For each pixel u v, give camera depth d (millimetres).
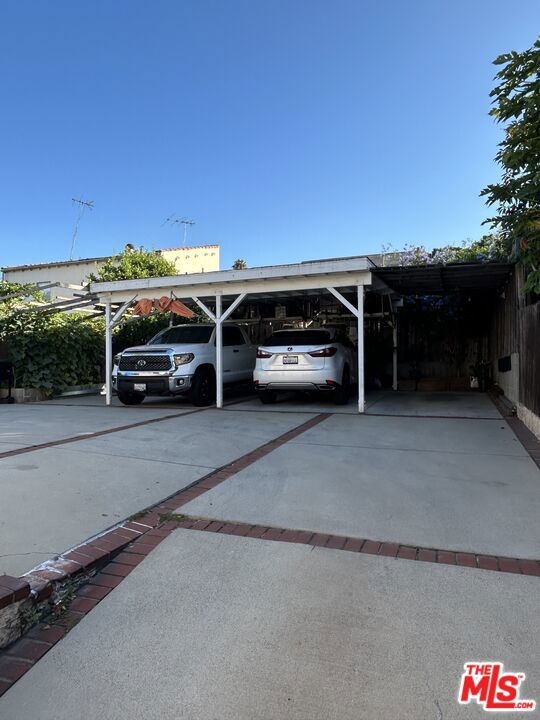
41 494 4805
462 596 3061
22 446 6879
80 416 9930
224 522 4172
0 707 2316
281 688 2385
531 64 4836
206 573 3395
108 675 2508
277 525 4098
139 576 3383
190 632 2803
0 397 13102
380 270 9836
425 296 14531
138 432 7949
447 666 2498
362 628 2789
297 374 10555
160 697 2355
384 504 4543
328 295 12461
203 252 31000
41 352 13766
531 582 3199
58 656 2656
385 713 2232
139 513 4355
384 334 15211
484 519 4180
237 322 14828
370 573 3342
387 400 11891
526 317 7926
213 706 2295
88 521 4156
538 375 6973
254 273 10391
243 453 6480
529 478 5266
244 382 13039
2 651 2725
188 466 5848
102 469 5695
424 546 3707
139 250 24703
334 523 4121
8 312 13664
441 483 5137
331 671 2480
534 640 2670
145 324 16312
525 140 5094
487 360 14273
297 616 2908
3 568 3314
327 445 6902
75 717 2254
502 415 9242
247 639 2727
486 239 13469
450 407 10469
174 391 11023
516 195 5312
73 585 3242
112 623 2910
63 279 29656
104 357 16062
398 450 6559
